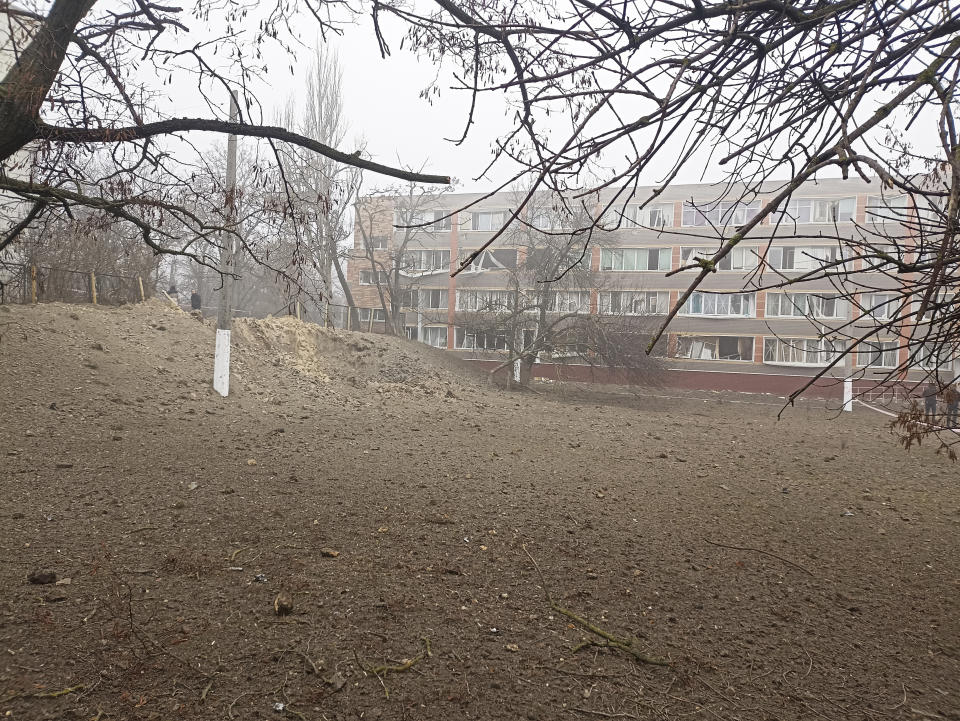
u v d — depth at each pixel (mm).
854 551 6867
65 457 8289
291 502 7176
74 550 5348
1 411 10352
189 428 10992
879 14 2701
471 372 30297
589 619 4777
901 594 5699
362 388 20734
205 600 4613
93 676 3598
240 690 3580
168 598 4602
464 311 33656
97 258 19859
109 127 5320
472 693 3709
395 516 6949
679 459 12031
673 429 17000
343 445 10922
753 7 2904
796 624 4957
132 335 16531
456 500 7809
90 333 15484
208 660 3840
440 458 10453
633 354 28656
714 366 41188
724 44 2670
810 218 37688
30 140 5285
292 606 4570
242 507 6848
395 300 43406
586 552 6242
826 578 5996
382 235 50156
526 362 31688
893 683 4148
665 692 3865
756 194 3342
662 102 2564
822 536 7371
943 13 2748
